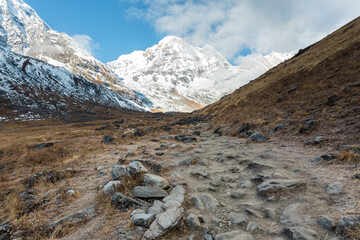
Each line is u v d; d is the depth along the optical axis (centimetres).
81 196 522
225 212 406
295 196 415
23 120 9450
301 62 2945
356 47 1717
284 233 307
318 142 775
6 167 1045
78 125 7612
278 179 499
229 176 636
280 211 375
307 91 1620
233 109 2975
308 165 589
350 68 1474
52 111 12431
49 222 393
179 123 4212
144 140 1841
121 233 337
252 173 630
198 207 424
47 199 504
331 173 493
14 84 14138
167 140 1734
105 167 826
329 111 1068
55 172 748
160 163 824
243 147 1052
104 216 402
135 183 542
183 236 330
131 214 392
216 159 881
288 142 952
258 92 2789
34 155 1237
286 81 2323
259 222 353
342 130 798
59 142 2039
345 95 1121
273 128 1270
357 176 428
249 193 488
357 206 324
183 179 618
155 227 330
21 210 457
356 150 571
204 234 333
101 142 1850
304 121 1116
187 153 1058
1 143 2606
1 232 355
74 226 371
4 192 605
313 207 361
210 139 1600
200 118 4344
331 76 1580
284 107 1614
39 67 18662
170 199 447
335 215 321
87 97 19150
